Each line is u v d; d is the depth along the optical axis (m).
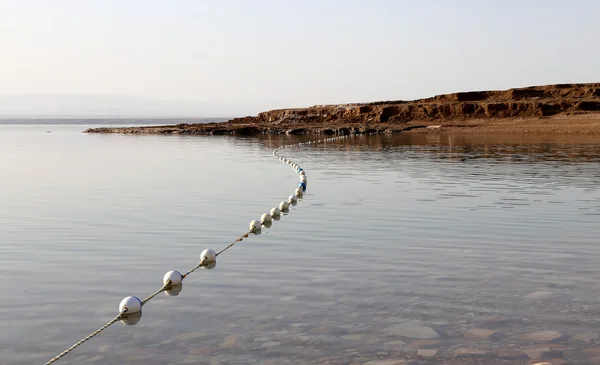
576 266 9.33
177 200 16.73
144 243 11.29
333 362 5.97
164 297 8.07
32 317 7.37
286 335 6.66
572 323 6.96
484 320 7.07
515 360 5.99
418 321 7.05
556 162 26.95
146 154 36.91
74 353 6.30
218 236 11.89
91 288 8.52
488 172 22.94
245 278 8.88
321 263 9.66
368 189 18.53
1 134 79.88
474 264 9.49
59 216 14.22
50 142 54.69
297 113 101.25
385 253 10.25
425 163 27.58
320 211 14.60
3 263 9.88
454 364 5.91
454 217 13.48
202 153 37.69
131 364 6.00
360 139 55.00
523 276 8.82
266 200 16.66
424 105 93.62
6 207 15.62
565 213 13.84
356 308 7.50
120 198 17.20
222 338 6.61
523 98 104.06
